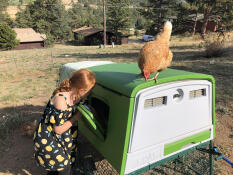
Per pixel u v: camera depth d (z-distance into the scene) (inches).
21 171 129.3
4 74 469.4
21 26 2578.7
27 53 1167.6
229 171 124.9
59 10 2412.6
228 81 299.4
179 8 1659.7
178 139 97.1
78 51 1138.0
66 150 95.4
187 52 687.1
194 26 1599.4
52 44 1884.8
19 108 233.5
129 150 82.6
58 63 634.2
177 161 133.0
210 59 503.5
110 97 91.1
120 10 1929.1
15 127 185.9
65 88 84.0
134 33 2842.0
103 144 95.9
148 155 88.2
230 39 935.0
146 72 80.7
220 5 1413.6
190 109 98.7
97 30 2182.6
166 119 90.9
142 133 84.5
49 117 86.1
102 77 100.6
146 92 81.0
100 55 831.1
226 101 225.9
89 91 86.5
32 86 337.7
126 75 98.9
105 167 128.9
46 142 88.9
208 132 108.4
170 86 88.0
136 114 80.3
